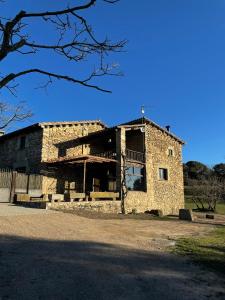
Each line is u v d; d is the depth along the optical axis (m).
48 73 3.01
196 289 5.12
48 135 19.78
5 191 16.44
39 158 19.33
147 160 21.25
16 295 4.44
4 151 22.47
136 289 4.95
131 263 6.43
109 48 3.13
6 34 2.67
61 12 2.76
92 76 3.18
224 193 27.94
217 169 44.72
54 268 5.75
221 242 9.66
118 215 16.25
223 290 5.16
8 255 6.37
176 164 24.19
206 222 16.30
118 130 19.72
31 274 5.35
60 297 4.47
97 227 10.86
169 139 23.88
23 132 20.72
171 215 20.66
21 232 8.76
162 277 5.64
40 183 18.62
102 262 6.35
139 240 9.14
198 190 28.17
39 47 2.92
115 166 20.47
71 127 21.25
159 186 22.00
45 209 13.98
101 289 4.86
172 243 9.02
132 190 19.84
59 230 9.56
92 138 21.31
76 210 15.30
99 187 21.91
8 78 2.76
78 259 6.44
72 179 20.58
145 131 21.39
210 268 6.49
